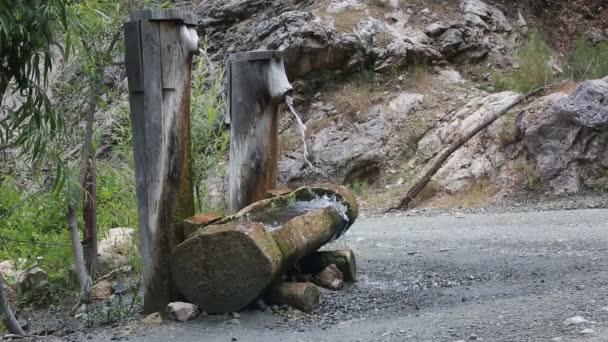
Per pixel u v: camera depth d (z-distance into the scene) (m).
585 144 11.05
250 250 4.67
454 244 7.77
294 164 14.16
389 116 14.29
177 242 4.97
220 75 8.49
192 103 7.74
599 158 11.01
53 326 5.53
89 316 5.55
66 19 5.08
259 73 6.02
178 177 4.97
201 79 8.10
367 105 14.70
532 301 4.91
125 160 8.09
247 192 6.10
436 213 10.91
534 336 3.94
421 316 4.75
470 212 10.66
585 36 17.67
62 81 5.87
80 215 7.25
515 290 5.38
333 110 14.91
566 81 13.21
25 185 6.54
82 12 5.53
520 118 11.73
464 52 15.77
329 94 15.29
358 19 15.82
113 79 6.62
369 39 15.43
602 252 6.64
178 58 4.89
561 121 11.20
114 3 5.79
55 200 6.04
